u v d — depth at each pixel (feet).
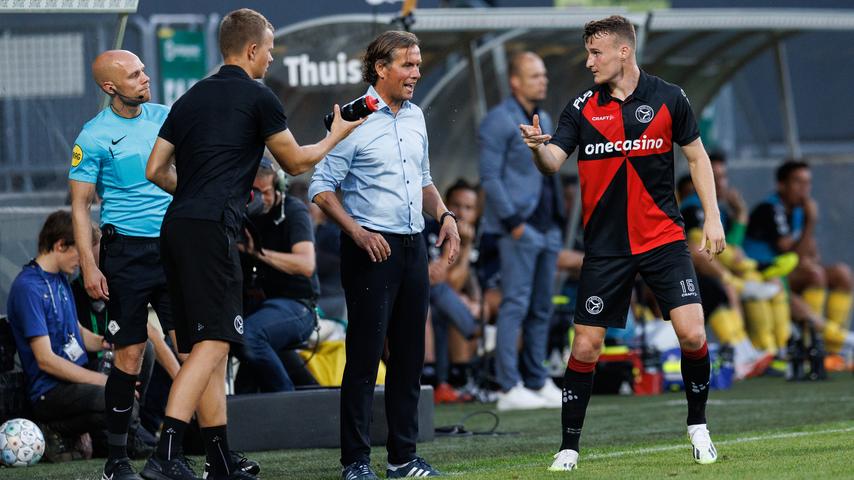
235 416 81.71
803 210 158.81
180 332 60.85
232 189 59.36
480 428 96.94
